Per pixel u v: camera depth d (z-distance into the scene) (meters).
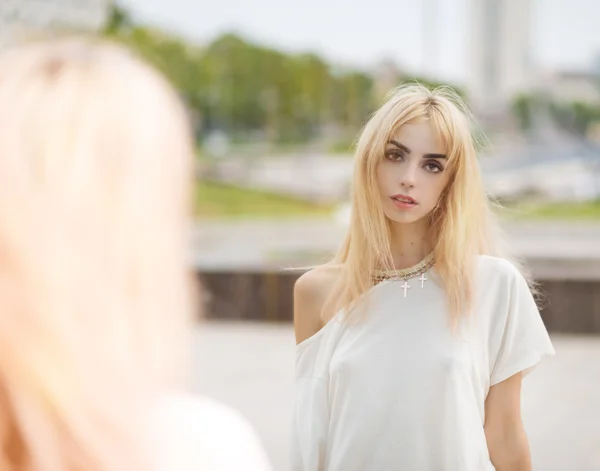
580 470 3.67
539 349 1.56
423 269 1.60
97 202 0.63
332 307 1.65
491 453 1.59
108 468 0.62
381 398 1.54
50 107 0.64
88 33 0.78
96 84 0.67
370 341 1.57
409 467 1.52
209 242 9.46
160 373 0.67
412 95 1.60
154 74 0.72
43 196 0.62
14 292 0.60
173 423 0.69
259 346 6.24
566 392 5.02
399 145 1.56
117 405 0.63
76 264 0.62
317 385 1.63
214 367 5.55
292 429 1.66
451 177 1.59
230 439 0.72
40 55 0.69
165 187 0.68
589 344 6.35
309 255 8.23
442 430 1.51
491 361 1.57
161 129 0.68
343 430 1.57
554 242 8.74
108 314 0.62
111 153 0.65
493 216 1.68
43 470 0.60
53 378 0.60
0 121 0.64
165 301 0.67
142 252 0.65
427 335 1.54
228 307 7.18
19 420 0.61
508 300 1.57
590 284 6.55
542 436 4.19
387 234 1.60
